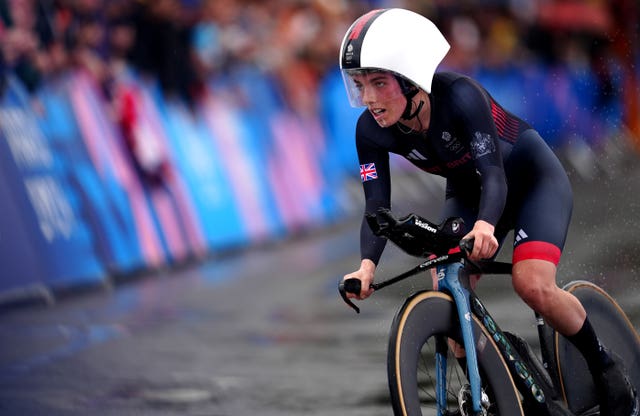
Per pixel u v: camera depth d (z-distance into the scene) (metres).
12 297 26.19
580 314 12.27
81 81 31.83
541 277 11.91
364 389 17.42
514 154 12.61
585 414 13.10
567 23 73.69
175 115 36.91
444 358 11.74
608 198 45.06
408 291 26.92
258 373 18.80
